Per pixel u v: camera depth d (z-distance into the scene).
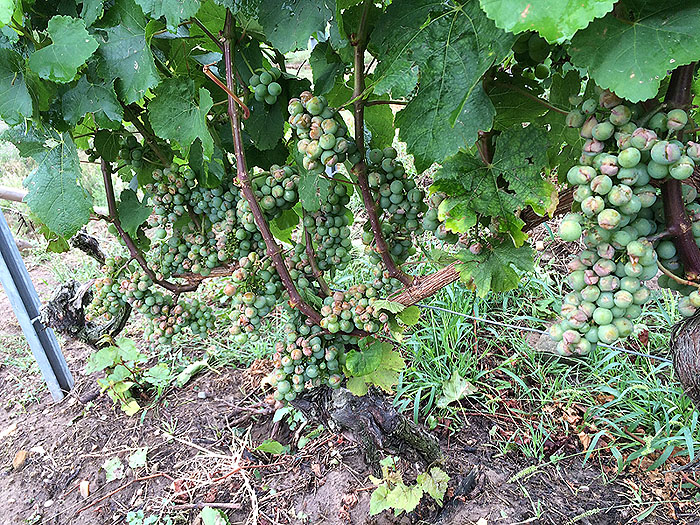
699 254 1.08
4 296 4.81
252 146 1.98
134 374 3.25
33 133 1.73
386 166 1.49
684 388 1.19
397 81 1.13
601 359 3.17
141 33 1.51
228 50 1.48
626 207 0.99
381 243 1.58
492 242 1.44
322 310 1.66
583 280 1.10
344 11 1.36
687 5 0.92
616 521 2.36
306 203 1.62
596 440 2.63
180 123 1.60
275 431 2.92
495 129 1.48
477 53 1.05
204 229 2.00
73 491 2.75
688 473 2.57
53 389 3.35
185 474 2.73
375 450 2.50
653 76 0.91
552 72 1.57
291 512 2.49
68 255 5.03
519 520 2.33
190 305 2.08
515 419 2.94
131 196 2.10
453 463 2.65
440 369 3.15
